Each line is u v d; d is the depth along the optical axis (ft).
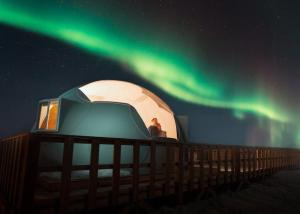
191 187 25.77
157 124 37.68
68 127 28.73
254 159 43.19
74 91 37.04
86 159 26.27
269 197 32.68
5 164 21.30
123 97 39.78
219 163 31.76
